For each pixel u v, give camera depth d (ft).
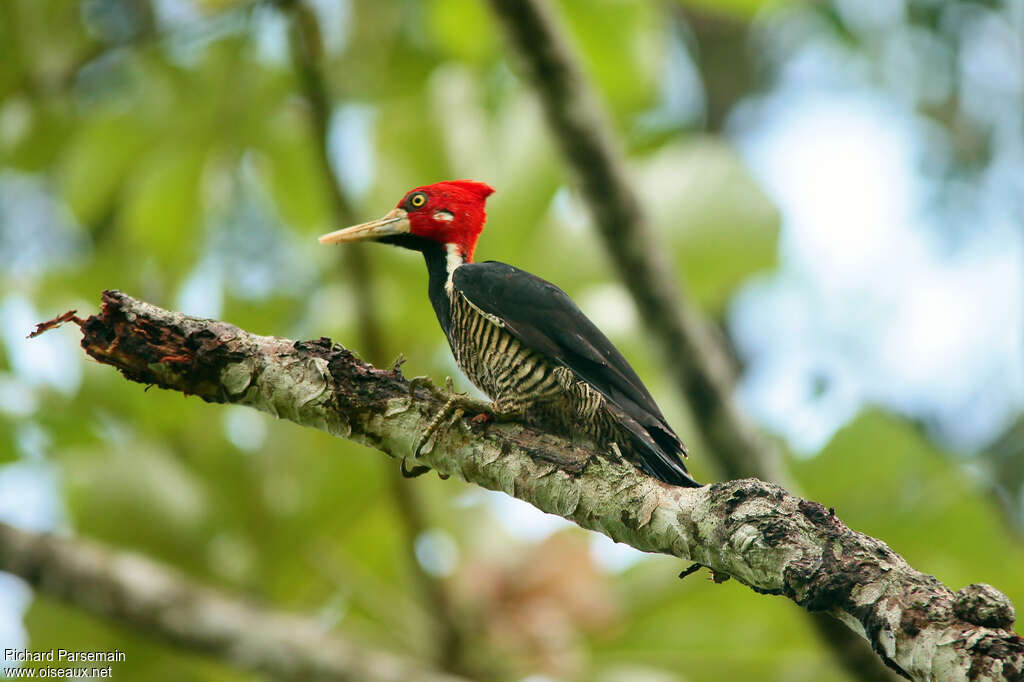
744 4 39.60
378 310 36.88
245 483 38.45
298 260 42.70
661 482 20.31
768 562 18.25
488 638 36.09
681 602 36.96
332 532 38.73
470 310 30.12
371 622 38.42
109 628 37.93
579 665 35.83
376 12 38.17
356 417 22.25
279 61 39.04
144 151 38.50
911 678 16.87
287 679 34.50
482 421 22.12
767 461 34.55
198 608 35.29
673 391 34.68
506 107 39.73
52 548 35.14
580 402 28.27
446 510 39.17
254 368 21.99
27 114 42.04
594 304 39.04
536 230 38.63
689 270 37.22
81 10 40.29
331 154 37.04
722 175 37.93
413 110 39.93
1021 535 51.03
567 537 37.06
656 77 40.16
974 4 59.11
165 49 38.37
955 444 56.80
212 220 40.24
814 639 34.50
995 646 15.97
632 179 33.12
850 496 37.04
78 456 38.17
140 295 39.81
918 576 17.29
